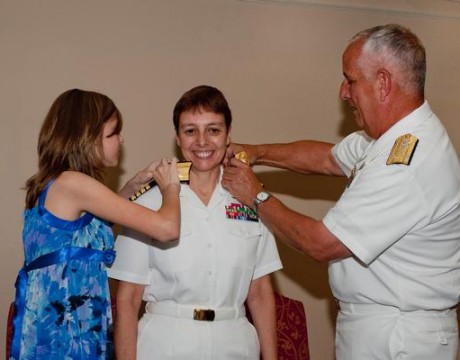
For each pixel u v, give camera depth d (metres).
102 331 1.79
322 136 3.15
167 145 2.90
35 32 2.74
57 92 2.77
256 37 3.04
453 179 1.77
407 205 1.73
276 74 3.07
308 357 2.49
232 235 1.89
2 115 2.71
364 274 1.84
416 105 1.81
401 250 1.79
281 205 1.89
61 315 1.73
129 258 1.84
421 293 1.79
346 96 1.91
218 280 1.85
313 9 3.12
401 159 1.73
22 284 1.77
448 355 1.84
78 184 1.73
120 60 2.84
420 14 3.28
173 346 1.80
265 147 2.48
